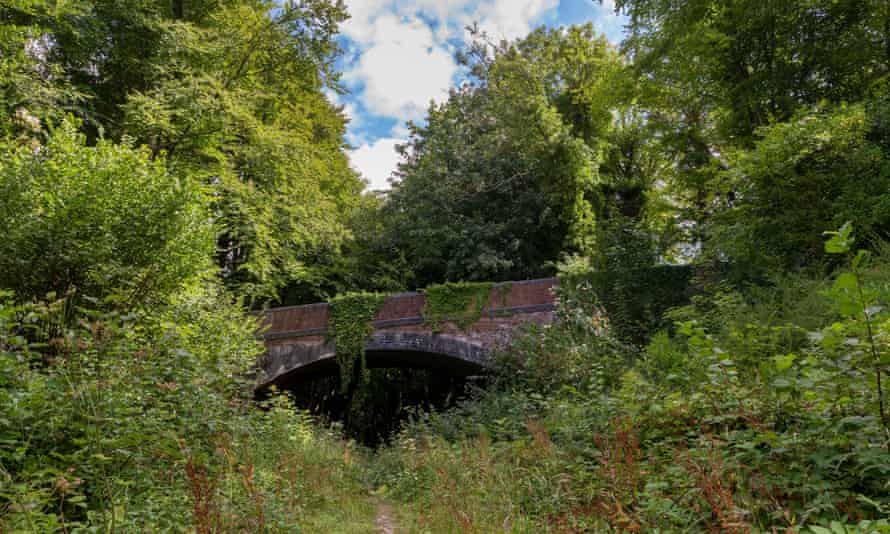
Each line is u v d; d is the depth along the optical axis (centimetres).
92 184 844
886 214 969
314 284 2366
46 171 843
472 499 493
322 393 2620
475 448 702
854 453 273
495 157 2612
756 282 1203
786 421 344
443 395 2669
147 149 1018
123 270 741
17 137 1163
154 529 347
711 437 335
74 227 806
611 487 358
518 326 1506
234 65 1919
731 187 1282
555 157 2423
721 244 1239
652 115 2080
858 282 263
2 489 288
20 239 765
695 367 475
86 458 362
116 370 411
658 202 2164
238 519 374
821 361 313
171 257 896
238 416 569
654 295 1538
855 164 1070
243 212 1678
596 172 2448
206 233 982
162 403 436
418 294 1830
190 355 480
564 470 481
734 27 1554
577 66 2631
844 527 230
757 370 399
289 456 686
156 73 1547
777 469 300
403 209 2612
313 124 2675
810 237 1087
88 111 1485
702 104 1841
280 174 1812
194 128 1561
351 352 1831
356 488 798
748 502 282
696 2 1566
